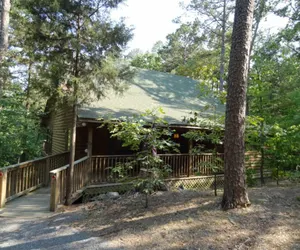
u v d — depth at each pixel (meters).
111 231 4.82
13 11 10.29
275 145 8.48
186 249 3.90
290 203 5.40
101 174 9.64
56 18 6.95
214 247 3.88
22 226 5.42
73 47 6.86
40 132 15.09
